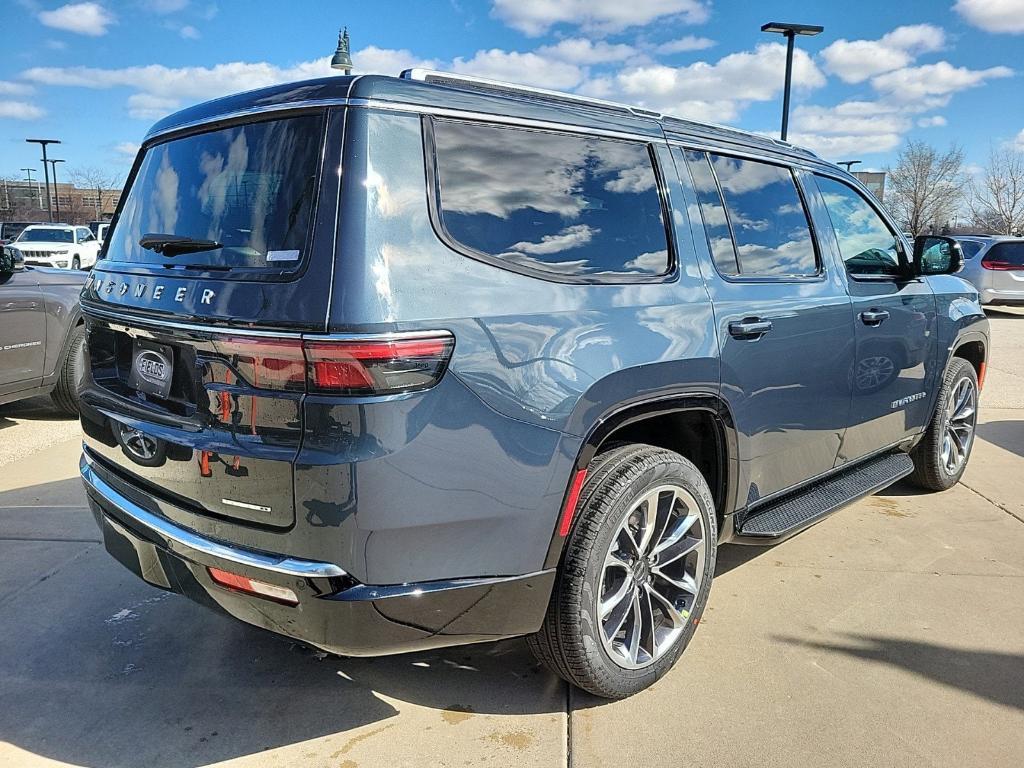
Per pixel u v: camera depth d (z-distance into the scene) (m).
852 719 2.64
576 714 2.67
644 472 2.60
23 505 4.59
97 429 2.74
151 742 2.53
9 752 2.47
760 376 3.07
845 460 3.86
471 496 2.19
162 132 2.79
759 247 3.27
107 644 3.11
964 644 3.12
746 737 2.55
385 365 2.01
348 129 2.15
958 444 5.01
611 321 2.52
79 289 6.52
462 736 2.56
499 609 2.34
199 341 2.22
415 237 2.16
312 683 2.86
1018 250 16.39
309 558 2.08
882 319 3.87
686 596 2.91
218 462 2.19
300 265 2.09
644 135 2.88
